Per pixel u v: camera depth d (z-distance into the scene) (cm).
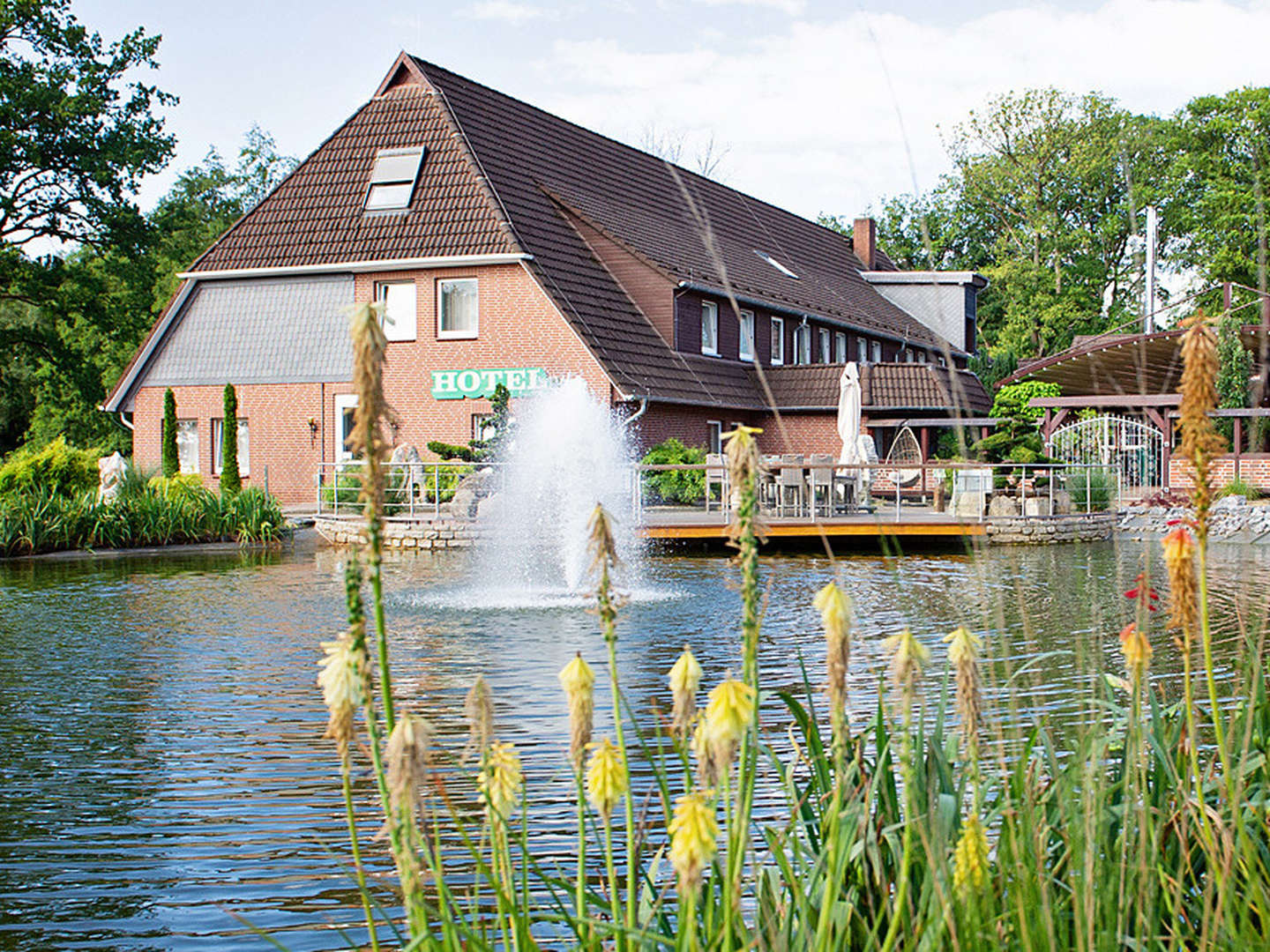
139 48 4303
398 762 194
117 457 2606
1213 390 241
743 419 3503
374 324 183
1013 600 1386
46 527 2308
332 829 629
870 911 278
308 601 1562
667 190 3966
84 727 860
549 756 745
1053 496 2450
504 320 2992
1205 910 257
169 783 717
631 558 2130
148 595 1636
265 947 483
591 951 236
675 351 3212
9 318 5312
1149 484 2877
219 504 2522
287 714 898
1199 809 289
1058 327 4984
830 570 1886
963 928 242
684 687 218
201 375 3259
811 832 303
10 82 4009
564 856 549
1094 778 281
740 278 3634
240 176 7400
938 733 302
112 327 4438
